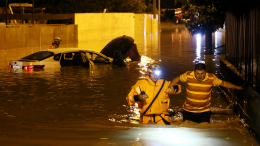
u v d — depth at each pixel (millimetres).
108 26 34781
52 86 9984
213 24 17844
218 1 13984
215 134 5207
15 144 4734
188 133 5246
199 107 6008
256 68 5695
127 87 9898
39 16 28844
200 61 16141
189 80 5930
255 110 5324
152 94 5887
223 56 18203
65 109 7305
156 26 42438
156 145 4645
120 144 4699
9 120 6367
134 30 40688
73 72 12672
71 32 29062
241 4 7750
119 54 14594
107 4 41219
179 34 38188
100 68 13844
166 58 17438
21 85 10086
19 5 29625
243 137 5062
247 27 6867
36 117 6625
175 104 7848
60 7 36438
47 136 5133
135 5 47188
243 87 6109
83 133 5305
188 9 17406
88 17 31328
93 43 28547
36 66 13398
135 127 5680
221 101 8195
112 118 6570
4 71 12734
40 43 25812
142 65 14930
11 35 22703
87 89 9578
